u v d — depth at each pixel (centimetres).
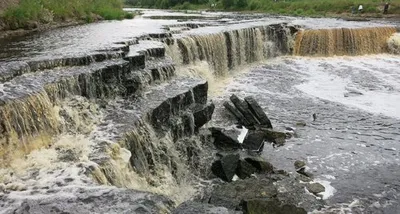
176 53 1767
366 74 2088
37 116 816
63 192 617
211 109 1209
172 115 1080
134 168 851
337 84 1892
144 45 1516
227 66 2106
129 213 547
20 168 702
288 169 1069
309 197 927
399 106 1577
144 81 1156
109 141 816
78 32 1945
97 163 729
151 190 855
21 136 764
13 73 966
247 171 1030
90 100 994
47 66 1068
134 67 1201
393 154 1165
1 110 732
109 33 1883
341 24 3059
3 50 1356
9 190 628
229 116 1400
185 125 1096
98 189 623
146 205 569
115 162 765
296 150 1184
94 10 2939
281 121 1409
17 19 1973
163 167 959
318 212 869
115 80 1088
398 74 2086
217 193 899
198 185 985
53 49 1351
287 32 2641
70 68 1074
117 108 999
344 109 1538
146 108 998
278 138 1248
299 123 1381
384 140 1260
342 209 883
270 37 2567
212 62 2002
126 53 1302
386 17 3881
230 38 2148
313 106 1570
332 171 1059
